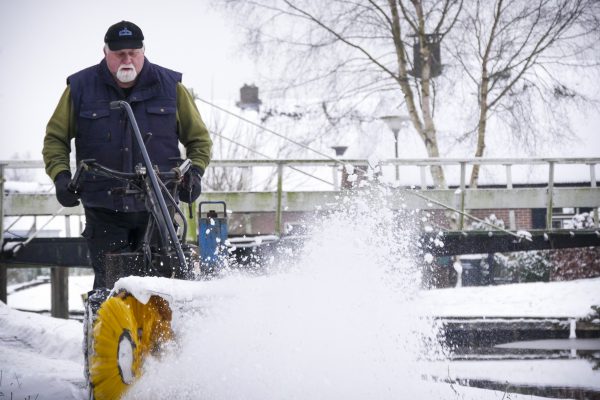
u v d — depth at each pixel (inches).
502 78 2145.7
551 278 1625.2
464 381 690.2
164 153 539.2
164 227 475.8
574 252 1584.6
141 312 420.8
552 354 855.7
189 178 528.1
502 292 1142.3
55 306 1469.0
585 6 2082.9
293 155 2172.7
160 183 486.9
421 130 2159.2
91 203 526.9
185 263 462.0
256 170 2787.9
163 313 425.4
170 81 549.0
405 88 2137.1
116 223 535.5
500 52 2112.5
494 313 986.7
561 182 2596.0
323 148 2155.5
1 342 738.8
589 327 949.2
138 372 414.3
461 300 1090.1
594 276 1549.0
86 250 1150.3
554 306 1037.2
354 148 2477.9
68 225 1182.3
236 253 821.2
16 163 1152.2
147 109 537.3
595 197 1323.8
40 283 3115.2
